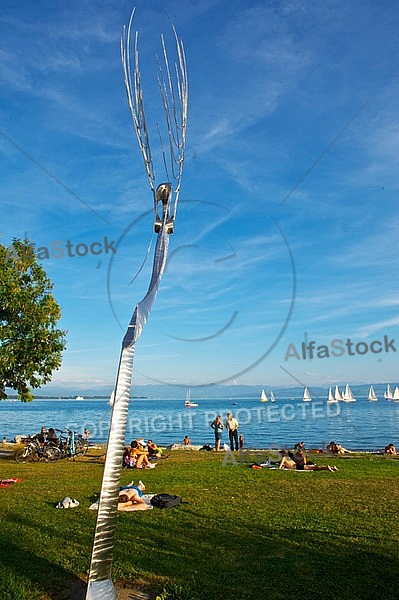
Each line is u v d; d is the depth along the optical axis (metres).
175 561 5.54
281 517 7.46
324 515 7.58
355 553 5.82
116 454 4.57
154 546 6.07
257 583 4.95
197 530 6.78
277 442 27.88
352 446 26.64
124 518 7.43
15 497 9.17
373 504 8.37
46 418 64.38
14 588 4.84
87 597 4.27
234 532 6.66
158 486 10.23
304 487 10.04
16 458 15.45
